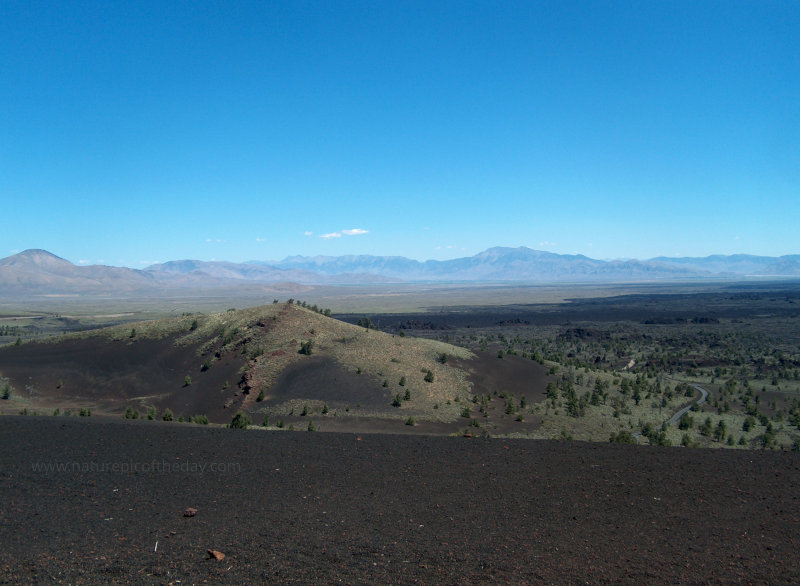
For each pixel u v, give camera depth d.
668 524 11.36
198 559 9.48
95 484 14.27
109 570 9.06
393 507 12.41
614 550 9.95
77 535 10.74
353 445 18.70
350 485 14.17
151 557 9.58
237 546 10.05
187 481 14.49
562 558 9.55
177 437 19.94
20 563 9.37
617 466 16.05
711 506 12.52
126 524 11.37
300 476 14.98
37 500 13.00
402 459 16.83
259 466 15.99
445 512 12.06
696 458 17.05
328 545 10.09
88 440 19.44
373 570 9.01
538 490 13.76
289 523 11.34
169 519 11.67
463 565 9.21
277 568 9.09
